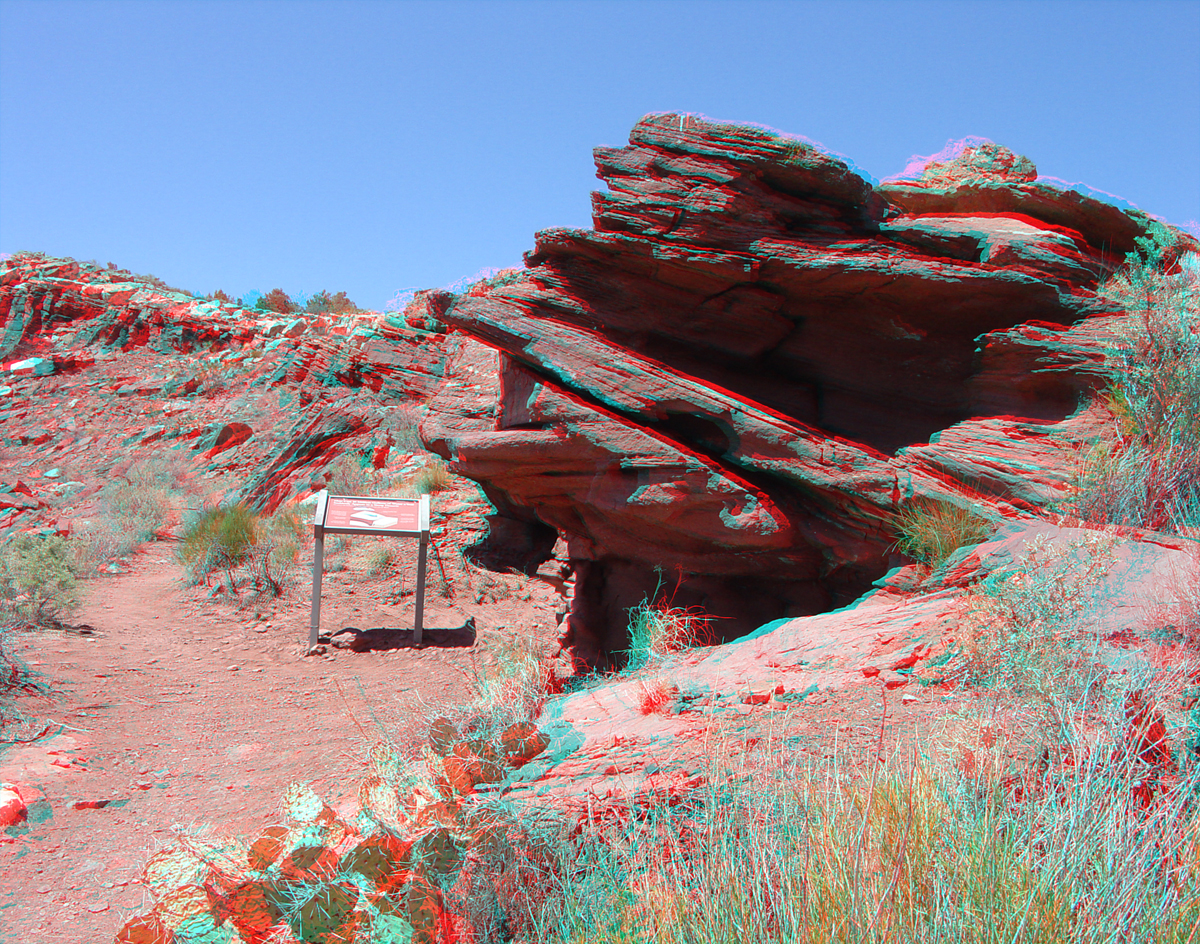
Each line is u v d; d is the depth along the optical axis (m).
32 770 5.09
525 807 2.74
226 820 4.73
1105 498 5.61
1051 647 3.14
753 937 1.82
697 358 8.06
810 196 7.39
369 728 6.70
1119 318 6.48
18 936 3.34
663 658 6.26
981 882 1.80
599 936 2.00
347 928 2.26
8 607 8.50
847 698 3.86
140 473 21.42
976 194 7.55
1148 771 2.34
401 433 18.77
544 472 8.38
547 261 8.22
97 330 32.69
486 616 10.71
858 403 7.80
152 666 8.16
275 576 11.44
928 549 6.35
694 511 7.38
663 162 7.44
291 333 29.88
